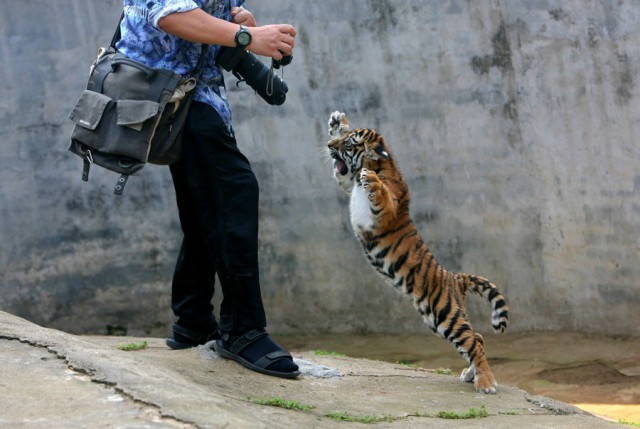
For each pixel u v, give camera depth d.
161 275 9.72
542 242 8.90
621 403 6.84
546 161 8.82
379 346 8.93
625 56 8.48
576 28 8.64
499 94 8.94
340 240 9.40
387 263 5.15
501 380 7.67
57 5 9.63
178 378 3.30
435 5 9.02
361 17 9.22
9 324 3.80
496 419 4.07
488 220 9.05
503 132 8.95
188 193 4.53
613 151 8.58
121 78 3.99
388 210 4.98
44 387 2.93
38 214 9.82
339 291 9.45
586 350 8.25
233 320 4.36
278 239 9.55
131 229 9.73
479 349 4.88
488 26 8.90
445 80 9.07
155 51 4.05
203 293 4.78
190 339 4.81
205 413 2.71
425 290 5.07
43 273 9.84
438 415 4.05
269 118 9.49
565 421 4.17
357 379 4.77
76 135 4.00
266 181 9.55
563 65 8.71
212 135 4.15
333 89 9.36
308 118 9.43
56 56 9.66
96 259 9.79
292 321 9.57
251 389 4.03
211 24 3.92
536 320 8.95
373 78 9.27
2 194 9.81
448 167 9.13
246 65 4.43
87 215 9.78
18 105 9.75
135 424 2.54
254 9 9.41
